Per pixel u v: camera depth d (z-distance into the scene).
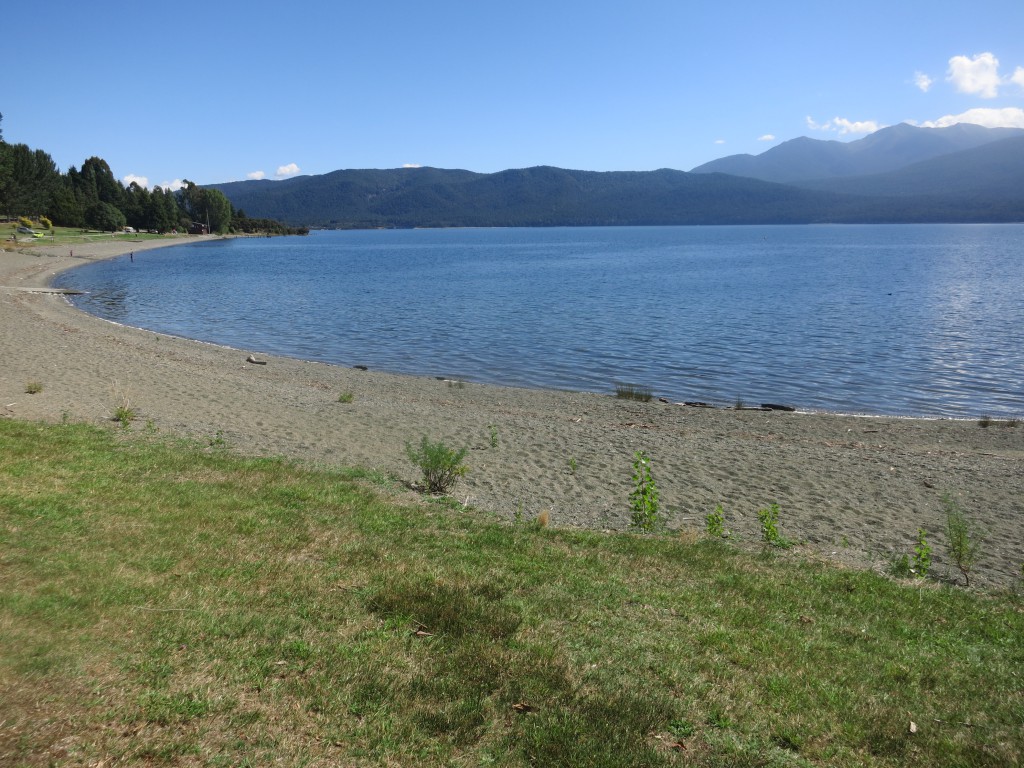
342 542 7.37
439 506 9.65
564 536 8.58
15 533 6.49
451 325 35.66
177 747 3.69
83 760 3.54
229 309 42.00
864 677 5.29
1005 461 14.19
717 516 9.57
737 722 4.46
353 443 13.54
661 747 4.10
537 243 169.62
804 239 181.62
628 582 6.99
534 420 16.80
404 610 5.65
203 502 8.25
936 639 6.30
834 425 17.80
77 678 4.24
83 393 15.83
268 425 14.42
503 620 5.55
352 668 4.64
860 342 30.34
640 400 20.58
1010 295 47.44
